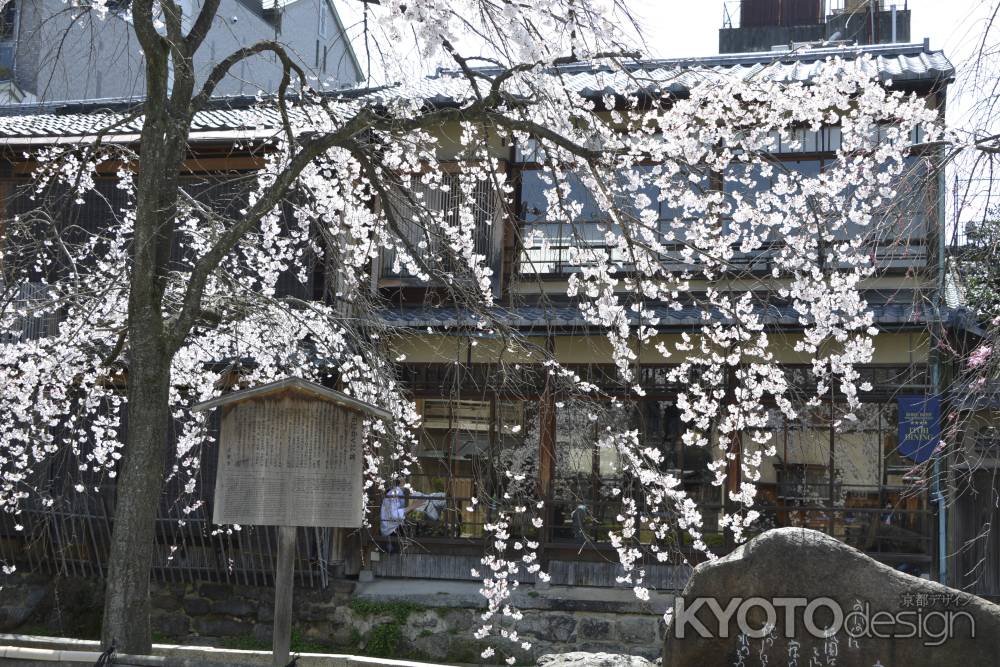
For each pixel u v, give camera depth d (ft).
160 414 21.35
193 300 21.59
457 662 37.37
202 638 39.45
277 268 33.55
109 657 19.26
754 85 27.22
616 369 39.32
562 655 24.00
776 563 21.68
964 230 20.85
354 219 30.86
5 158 40.68
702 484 38.17
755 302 36.60
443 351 39.83
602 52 22.80
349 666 22.40
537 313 38.06
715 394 29.12
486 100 22.20
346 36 26.00
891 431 36.76
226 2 61.82
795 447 37.45
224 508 20.33
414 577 40.04
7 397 31.22
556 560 38.81
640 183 27.04
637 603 36.55
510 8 21.77
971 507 35.24
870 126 27.99
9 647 20.16
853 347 27.76
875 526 36.60
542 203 41.24
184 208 27.50
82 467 32.01
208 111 45.14
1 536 40.91
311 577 38.68
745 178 27.94
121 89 59.36
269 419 20.52
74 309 29.19
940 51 42.57
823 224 27.12
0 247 29.76
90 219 40.24
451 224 39.42
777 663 21.35
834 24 51.75
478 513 39.81
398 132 23.80
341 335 29.58
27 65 54.70
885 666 20.88
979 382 21.15
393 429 29.30
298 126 34.88
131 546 20.67
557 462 39.11
